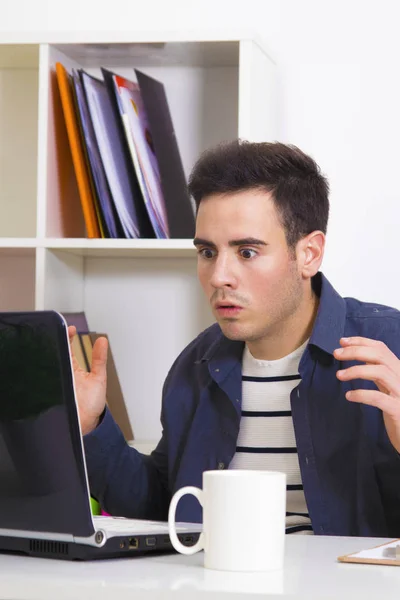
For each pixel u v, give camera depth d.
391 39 2.79
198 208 1.75
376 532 1.74
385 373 1.45
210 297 1.72
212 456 1.89
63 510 1.22
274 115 2.84
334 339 1.84
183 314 2.92
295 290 1.79
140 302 2.94
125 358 2.94
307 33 2.83
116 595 1.01
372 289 2.77
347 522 1.75
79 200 2.87
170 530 1.22
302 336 1.88
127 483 1.88
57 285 2.72
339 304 1.90
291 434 1.85
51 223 2.66
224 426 1.89
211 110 2.90
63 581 1.06
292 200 1.73
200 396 1.94
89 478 1.83
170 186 2.69
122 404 2.81
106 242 2.59
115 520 1.48
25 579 1.07
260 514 1.13
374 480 1.76
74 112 2.67
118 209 2.62
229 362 1.90
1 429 1.26
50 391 1.21
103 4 2.95
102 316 2.96
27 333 1.23
